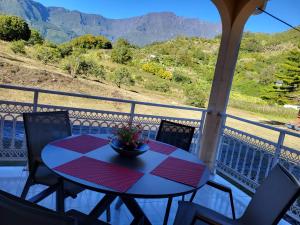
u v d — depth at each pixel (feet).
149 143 7.97
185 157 7.22
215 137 12.73
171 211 8.96
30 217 2.71
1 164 10.77
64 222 2.75
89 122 11.37
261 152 10.95
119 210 8.49
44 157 5.90
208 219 4.79
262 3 10.87
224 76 12.14
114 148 6.39
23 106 10.27
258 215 5.75
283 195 5.16
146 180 5.39
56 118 8.02
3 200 2.78
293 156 9.57
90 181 5.01
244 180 11.65
